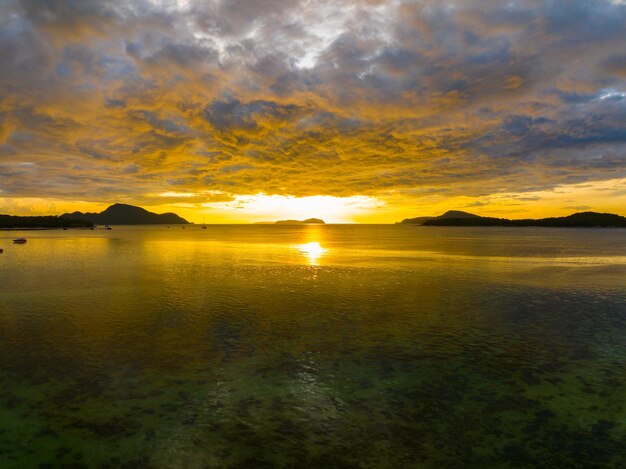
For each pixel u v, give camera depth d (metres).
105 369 12.34
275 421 9.36
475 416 9.67
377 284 27.42
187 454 8.12
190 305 20.69
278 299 22.25
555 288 25.92
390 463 7.85
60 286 26.33
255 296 23.11
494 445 8.48
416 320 17.94
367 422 9.35
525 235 139.12
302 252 56.88
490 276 31.50
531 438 8.76
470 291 24.83
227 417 9.55
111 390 10.95
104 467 7.73
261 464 7.80
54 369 12.30
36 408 9.97
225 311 19.48
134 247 66.44
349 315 18.78
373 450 8.27
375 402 10.33
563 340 15.27
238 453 8.14
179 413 9.73
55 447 8.38
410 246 73.19
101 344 14.60
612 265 39.31
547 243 82.56
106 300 21.89
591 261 43.28
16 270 34.53
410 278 30.27
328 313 19.12
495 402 10.38
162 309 19.80
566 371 12.37
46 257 47.09
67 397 10.55
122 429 9.04
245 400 10.39
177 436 8.76
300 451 8.21
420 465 7.80
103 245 71.62
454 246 72.31
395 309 19.98
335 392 10.88
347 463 7.85
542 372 12.29
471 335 15.86
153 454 8.13
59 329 16.38
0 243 76.69
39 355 13.45
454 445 8.47
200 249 62.25
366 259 45.91
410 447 8.38
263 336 15.57
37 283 27.47
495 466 7.80
